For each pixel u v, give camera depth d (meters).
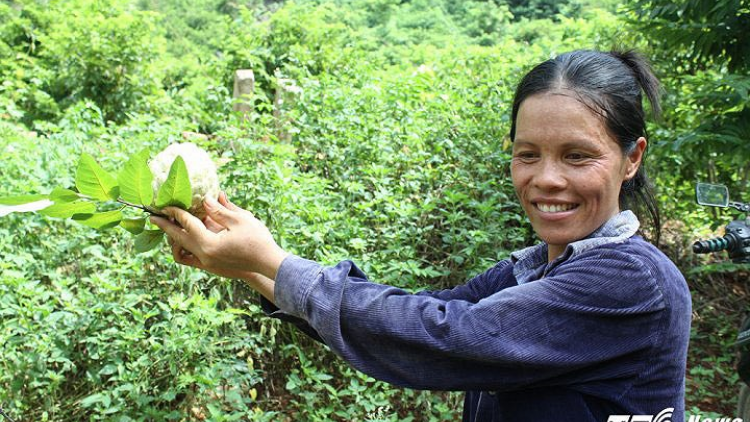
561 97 1.28
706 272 5.62
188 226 1.32
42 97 8.16
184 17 18.50
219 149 4.94
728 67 5.39
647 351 1.23
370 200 4.77
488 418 1.37
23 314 3.21
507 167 5.32
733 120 4.94
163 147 4.72
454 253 4.45
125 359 3.49
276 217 3.94
